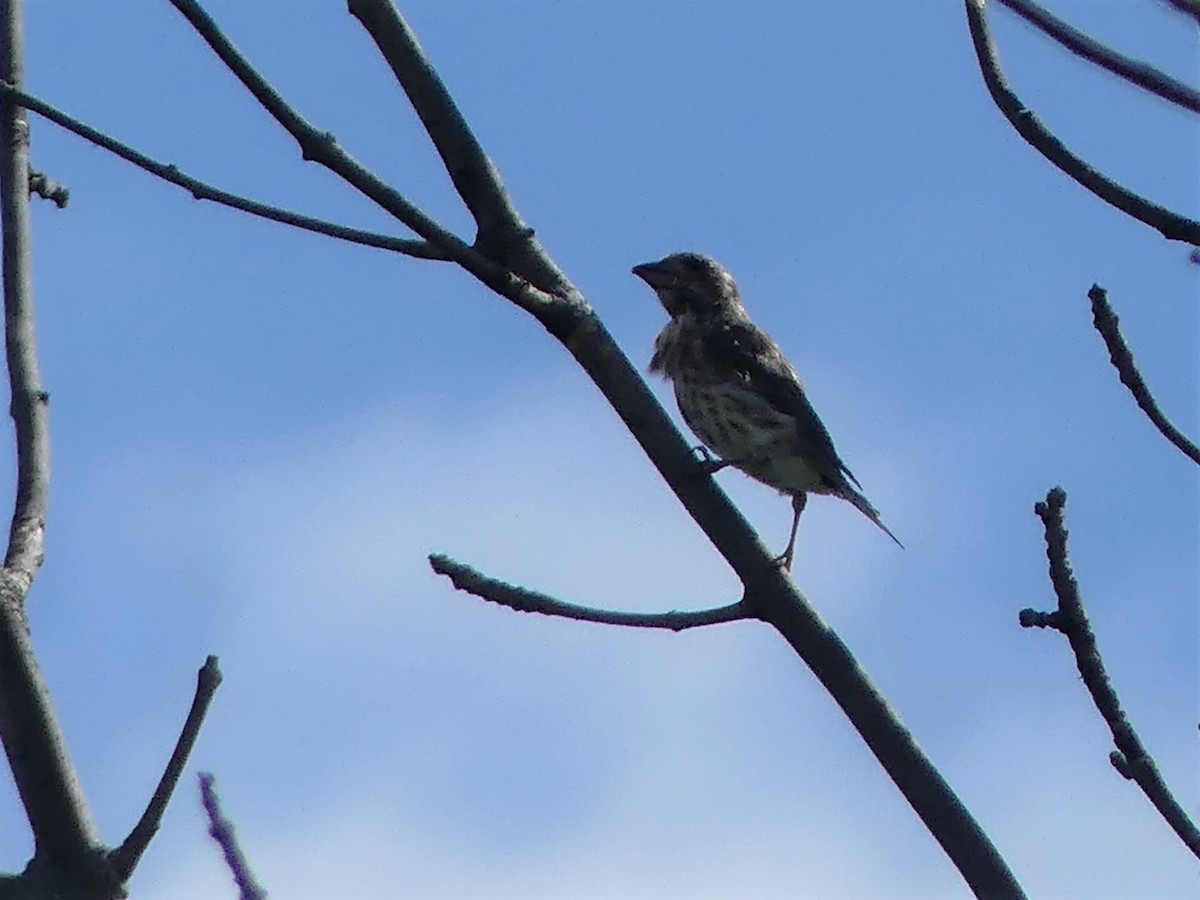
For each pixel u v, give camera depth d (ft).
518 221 30.76
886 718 28.53
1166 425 26.48
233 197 28.89
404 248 29.17
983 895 26.99
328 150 28.40
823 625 29.55
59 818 22.68
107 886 22.36
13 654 23.29
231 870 22.48
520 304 29.66
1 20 31.40
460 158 30.81
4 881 22.49
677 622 29.68
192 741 22.89
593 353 30.07
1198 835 24.32
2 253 29.76
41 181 31.71
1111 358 26.99
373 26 30.81
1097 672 25.44
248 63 28.04
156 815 22.59
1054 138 26.37
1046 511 26.09
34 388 28.30
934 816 27.71
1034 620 25.88
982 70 27.07
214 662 23.30
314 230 28.94
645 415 30.01
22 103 28.91
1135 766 24.93
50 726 23.09
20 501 26.71
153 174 28.84
